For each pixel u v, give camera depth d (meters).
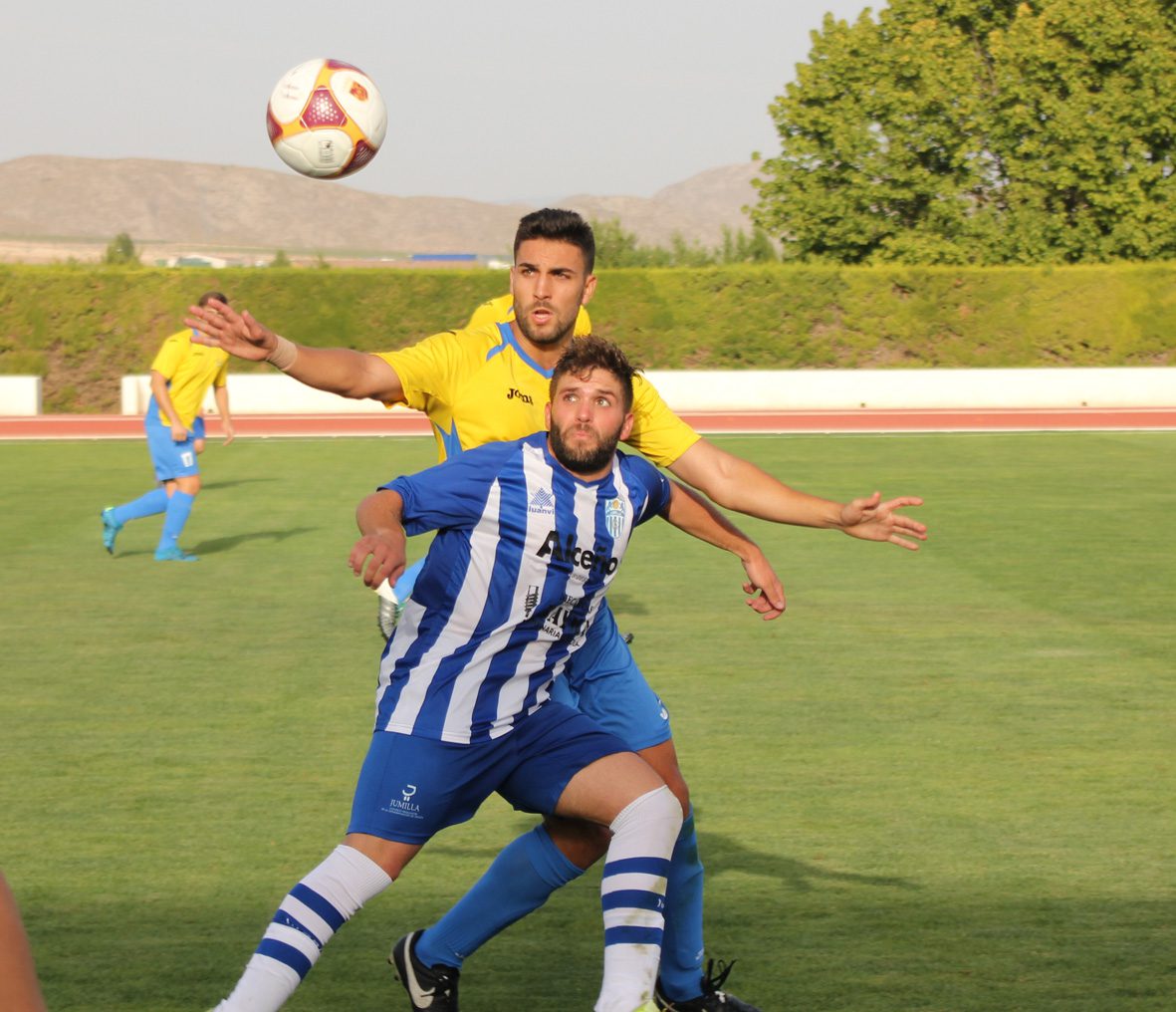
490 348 10.81
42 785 15.86
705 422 73.62
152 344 87.00
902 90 97.00
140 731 18.12
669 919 10.23
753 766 16.56
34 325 86.25
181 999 10.44
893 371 85.00
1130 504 40.91
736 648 22.98
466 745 9.18
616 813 9.06
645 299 90.06
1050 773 16.30
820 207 98.56
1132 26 91.81
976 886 12.78
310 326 88.75
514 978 10.94
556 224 10.49
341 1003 10.52
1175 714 18.92
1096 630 24.31
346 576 29.91
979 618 25.33
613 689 10.55
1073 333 90.44
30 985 3.65
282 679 20.97
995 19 100.06
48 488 45.81
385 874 9.11
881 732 18.03
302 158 15.84
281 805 15.16
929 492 43.69
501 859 9.85
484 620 9.19
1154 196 95.44
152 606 26.67
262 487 45.84
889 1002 10.41
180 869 13.23
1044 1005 10.36
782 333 90.44
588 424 9.11
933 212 96.88
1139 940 11.56
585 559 9.33
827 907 12.29
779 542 34.66
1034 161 96.06
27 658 22.31
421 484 9.12
